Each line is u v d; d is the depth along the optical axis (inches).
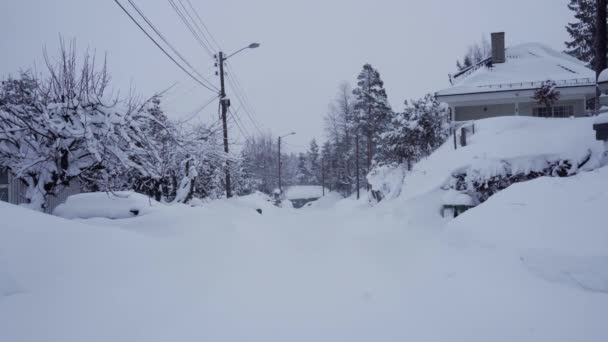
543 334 127.5
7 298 124.0
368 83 1790.1
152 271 175.0
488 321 141.5
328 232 441.1
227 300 169.2
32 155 336.8
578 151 356.2
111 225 269.0
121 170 374.0
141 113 388.2
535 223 192.1
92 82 387.2
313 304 172.9
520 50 1018.1
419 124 727.1
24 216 166.6
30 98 354.6
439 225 375.2
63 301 130.7
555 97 685.9
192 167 560.4
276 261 260.8
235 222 414.9
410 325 146.3
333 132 2330.2
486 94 845.2
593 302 140.3
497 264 181.9
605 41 533.0
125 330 125.8
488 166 383.9
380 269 230.7
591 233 165.2
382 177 809.5
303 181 3447.3
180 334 131.1
